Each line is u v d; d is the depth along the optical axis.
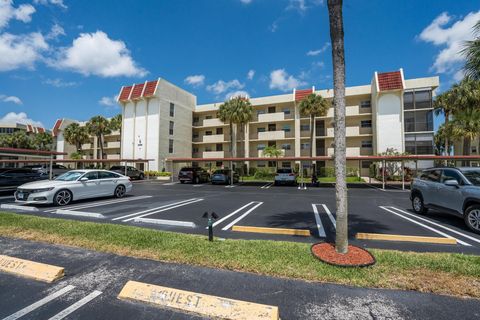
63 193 9.09
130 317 2.55
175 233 5.27
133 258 3.99
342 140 4.11
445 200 6.66
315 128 30.44
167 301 2.81
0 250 4.33
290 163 31.23
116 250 4.29
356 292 2.97
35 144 42.44
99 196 10.54
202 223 6.61
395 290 3.01
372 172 25.05
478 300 2.80
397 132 24.38
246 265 3.64
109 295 2.97
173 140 31.53
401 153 23.34
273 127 32.66
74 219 6.92
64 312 2.62
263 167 30.89
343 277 3.27
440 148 35.31
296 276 3.35
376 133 25.16
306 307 2.69
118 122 36.31
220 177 21.16
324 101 26.17
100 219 6.99
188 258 3.92
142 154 29.83
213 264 3.72
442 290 2.98
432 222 6.74
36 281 3.30
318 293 2.96
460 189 6.15
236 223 6.62
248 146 32.56
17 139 39.59
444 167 7.13
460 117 19.22
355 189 17.33
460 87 19.25
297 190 16.52
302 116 30.09
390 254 4.02
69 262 3.86
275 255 4.00
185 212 8.10
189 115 35.03
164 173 27.80
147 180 26.19
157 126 29.44
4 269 3.63
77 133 35.81
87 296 2.94
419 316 2.53
